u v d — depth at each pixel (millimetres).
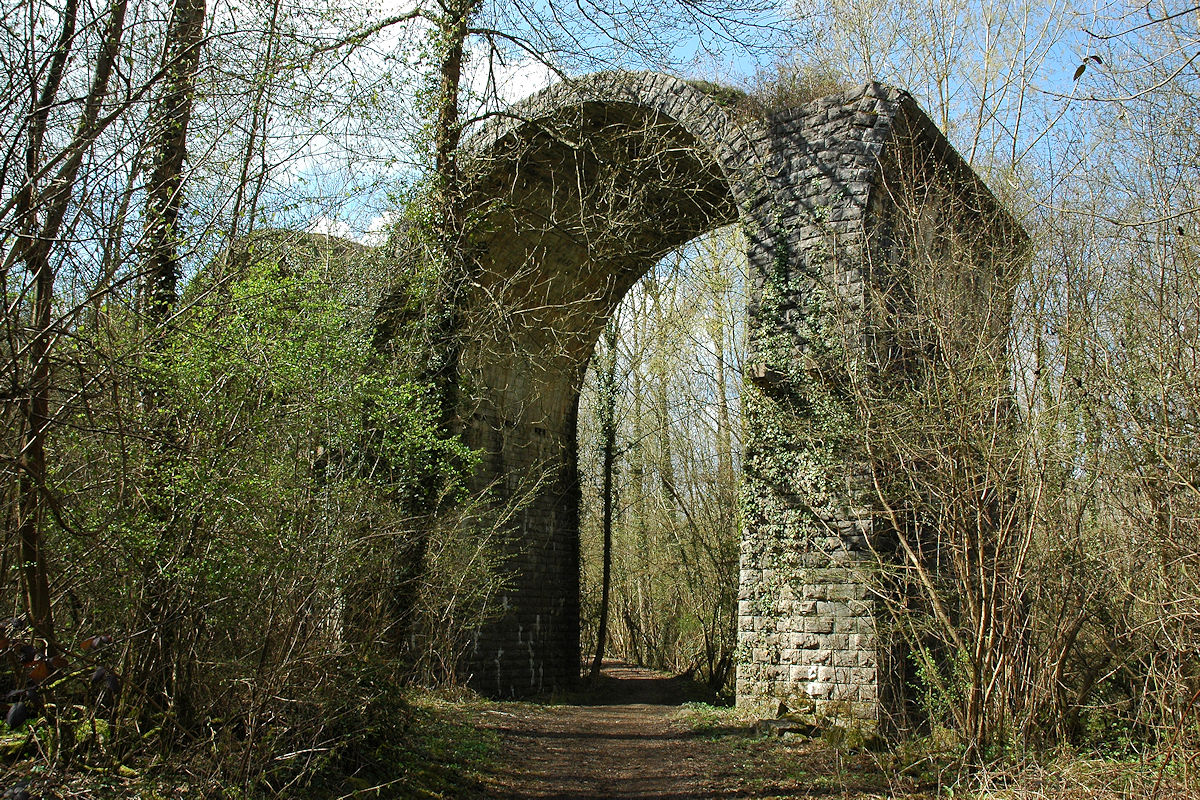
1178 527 7379
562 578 19391
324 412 7594
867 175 12148
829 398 11000
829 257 12078
